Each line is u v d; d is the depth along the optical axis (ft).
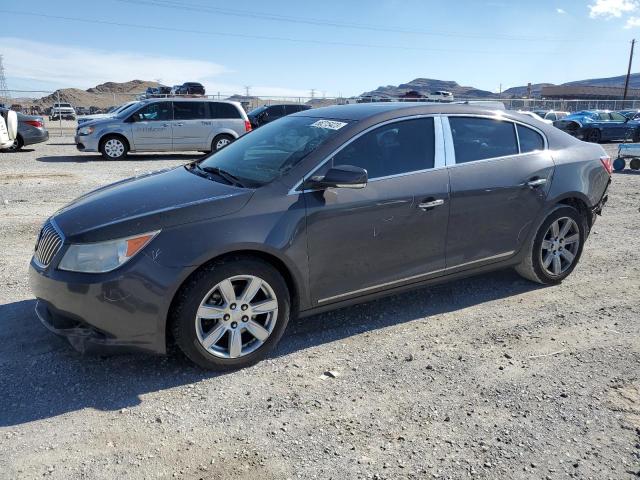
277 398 10.64
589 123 83.66
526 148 15.58
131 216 10.95
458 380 11.35
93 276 10.43
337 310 14.80
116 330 10.59
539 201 15.44
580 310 15.06
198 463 8.78
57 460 8.79
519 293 16.22
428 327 13.87
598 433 9.65
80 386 10.93
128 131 51.65
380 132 13.21
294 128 14.30
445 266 14.19
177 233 10.80
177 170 14.73
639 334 13.65
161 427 9.69
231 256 11.27
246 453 9.03
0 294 15.43
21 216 24.88
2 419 9.81
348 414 10.14
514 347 12.85
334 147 12.56
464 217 14.10
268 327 11.85
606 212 28.43
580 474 8.63
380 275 13.16
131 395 10.66
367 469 8.67
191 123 53.47
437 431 9.65
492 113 15.19
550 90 319.68
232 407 10.32
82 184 35.01
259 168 12.80
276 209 11.62
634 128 85.81
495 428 9.76
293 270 11.87
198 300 10.91
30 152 57.47
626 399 10.73
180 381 11.18
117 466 8.68
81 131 51.21
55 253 10.96
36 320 13.78
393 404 10.47
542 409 10.35
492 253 14.96
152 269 10.54
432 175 13.57
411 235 13.33
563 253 16.63
